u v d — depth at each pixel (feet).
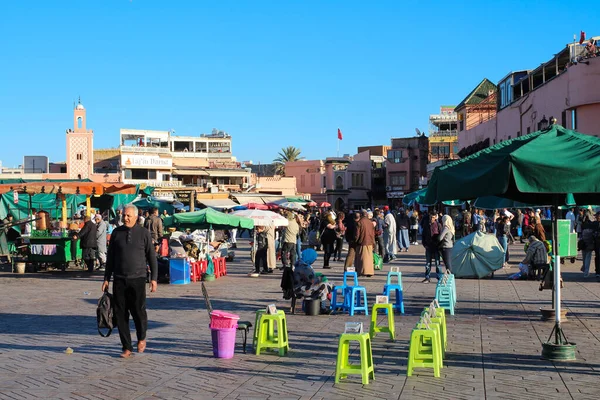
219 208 129.80
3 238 77.92
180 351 31.99
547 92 127.95
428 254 61.87
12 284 62.34
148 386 25.50
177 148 303.07
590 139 28.25
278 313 31.73
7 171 275.18
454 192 28.12
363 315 43.06
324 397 23.81
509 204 45.39
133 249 30.89
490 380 25.93
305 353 31.42
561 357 29.22
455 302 46.93
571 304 46.65
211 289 57.57
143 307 31.35
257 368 28.43
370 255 63.21
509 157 26.22
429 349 28.07
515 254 95.61
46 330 37.91
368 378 26.30
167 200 127.85
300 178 339.57
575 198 38.37
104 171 276.00
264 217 71.92
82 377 26.96
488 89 223.92
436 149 293.64
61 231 72.84
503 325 38.32
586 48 114.11
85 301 50.37
